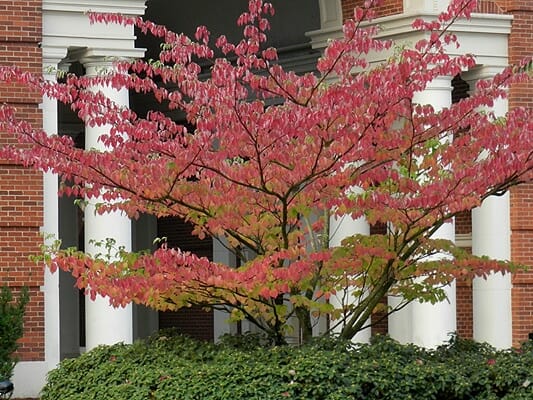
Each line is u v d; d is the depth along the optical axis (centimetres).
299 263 1648
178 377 1620
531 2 2661
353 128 1608
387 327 2741
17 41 2264
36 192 2273
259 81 1622
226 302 1742
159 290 1656
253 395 1556
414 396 1602
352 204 1670
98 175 1642
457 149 1695
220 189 1669
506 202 2670
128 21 1745
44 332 2280
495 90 1684
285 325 1800
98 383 1723
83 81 1717
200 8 3300
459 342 1856
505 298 2670
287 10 3088
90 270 1645
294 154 1619
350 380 1577
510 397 1591
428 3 2516
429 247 1778
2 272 2256
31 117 2261
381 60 2566
